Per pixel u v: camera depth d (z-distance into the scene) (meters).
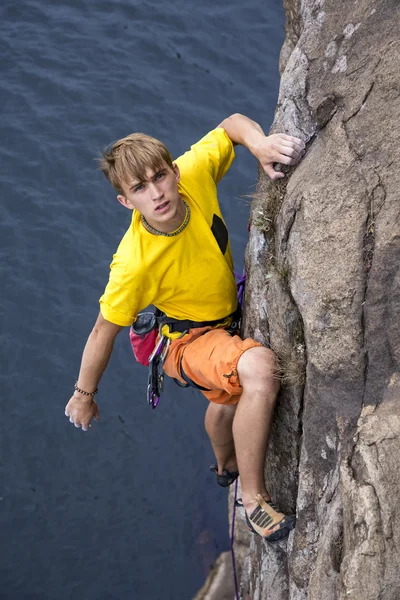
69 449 8.55
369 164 3.58
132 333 4.25
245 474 3.90
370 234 3.49
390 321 3.40
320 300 3.59
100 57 11.28
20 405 8.70
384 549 2.98
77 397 4.16
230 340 3.91
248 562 6.72
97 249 9.59
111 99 10.80
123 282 3.75
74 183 10.07
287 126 4.06
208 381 3.94
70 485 8.39
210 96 10.80
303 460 3.79
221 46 11.34
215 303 4.02
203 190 3.90
